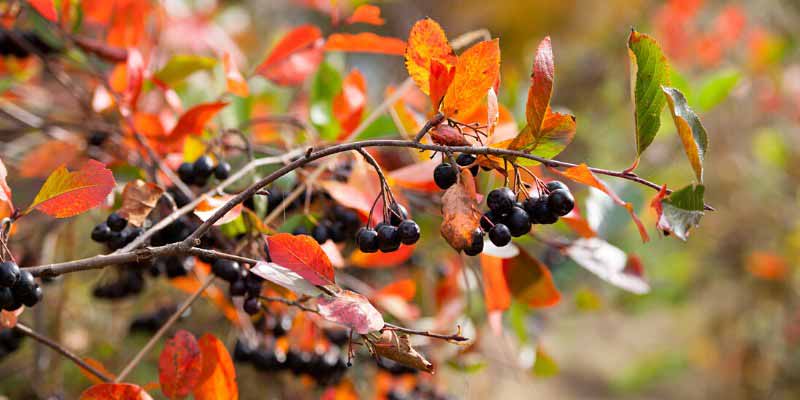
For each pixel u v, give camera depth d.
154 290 1.47
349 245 1.29
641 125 1.00
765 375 2.76
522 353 1.34
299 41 1.19
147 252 1.00
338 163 1.18
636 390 3.20
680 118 0.97
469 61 1.00
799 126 2.64
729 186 2.69
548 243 1.23
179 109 1.21
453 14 3.25
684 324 3.13
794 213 2.62
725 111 2.67
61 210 1.02
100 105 1.19
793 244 2.56
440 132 1.00
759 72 2.55
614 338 3.26
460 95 1.00
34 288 0.99
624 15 2.97
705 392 3.15
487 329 1.56
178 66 1.20
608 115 2.46
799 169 2.58
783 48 2.54
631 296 2.17
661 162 2.23
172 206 1.08
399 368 1.23
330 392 1.22
